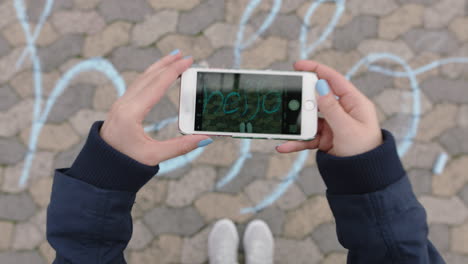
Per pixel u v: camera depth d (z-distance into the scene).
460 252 2.72
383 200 1.00
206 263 2.69
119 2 2.94
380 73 2.86
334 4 2.93
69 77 2.86
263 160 2.75
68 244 0.99
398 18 2.93
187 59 1.28
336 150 1.26
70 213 0.98
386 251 1.00
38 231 2.73
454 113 2.83
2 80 2.86
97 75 2.86
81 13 2.94
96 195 0.98
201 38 2.90
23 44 2.90
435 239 2.73
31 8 2.94
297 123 1.50
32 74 2.86
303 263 2.70
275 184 2.74
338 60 2.88
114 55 2.88
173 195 2.73
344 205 1.06
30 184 2.76
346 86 1.36
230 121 1.50
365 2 2.94
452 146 2.79
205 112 1.50
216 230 2.65
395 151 1.07
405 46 2.90
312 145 1.54
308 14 2.93
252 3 2.93
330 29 2.91
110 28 2.92
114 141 1.20
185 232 2.71
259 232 2.64
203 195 2.74
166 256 2.70
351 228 1.05
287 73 1.50
